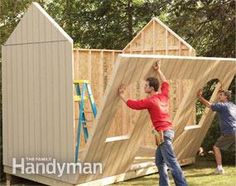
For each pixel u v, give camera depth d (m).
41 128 7.73
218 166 8.63
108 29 16.48
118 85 6.54
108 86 6.42
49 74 7.47
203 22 12.41
